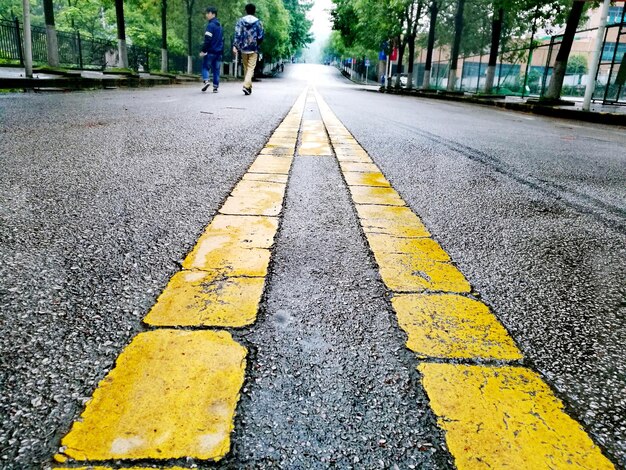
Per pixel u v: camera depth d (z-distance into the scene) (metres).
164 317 1.30
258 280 1.57
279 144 4.59
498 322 1.38
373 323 1.33
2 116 5.31
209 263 1.69
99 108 6.88
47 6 11.89
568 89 27.03
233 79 32.69
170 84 18.48
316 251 1.86
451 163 4.05
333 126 6.50
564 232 2.29
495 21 18.41
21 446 0.85
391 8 26.50
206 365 1.10
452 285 1.61
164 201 2.44
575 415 1.00
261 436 0.90
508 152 4.89
